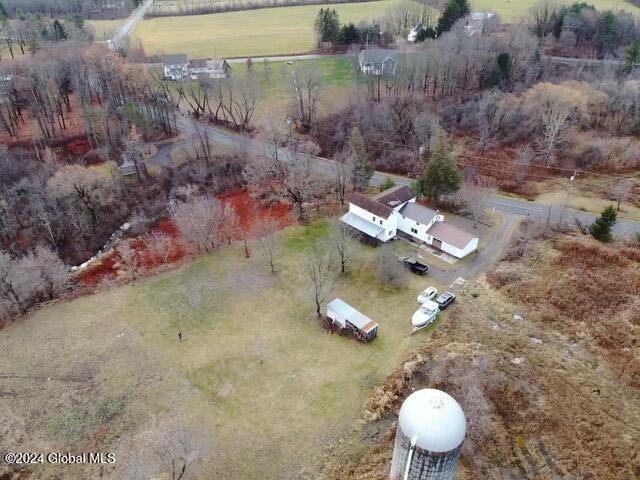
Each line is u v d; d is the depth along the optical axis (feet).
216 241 225.76
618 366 155.53
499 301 185.06
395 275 193.88
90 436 141.90
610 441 134.51
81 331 178.29
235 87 345.31
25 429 144.36
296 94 354.13
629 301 178.09
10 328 181.27
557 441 135.95
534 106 301.43
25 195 250.16
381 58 370.32
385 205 221.66
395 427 140.67
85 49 357.20
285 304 188.75
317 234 230.48
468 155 293.64
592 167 275.59
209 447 136.36
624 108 305.73
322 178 271.08
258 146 286.25
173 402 150.41
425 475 107.96
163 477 129.59
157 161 297.94
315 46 460.14
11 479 131.54
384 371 158.61
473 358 160.15
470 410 143.43
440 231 215.31
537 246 210.59
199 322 180.96
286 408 147.43
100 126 306.14
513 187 261.65
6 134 310.45
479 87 358.84
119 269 221.25
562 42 408.46
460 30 378.32
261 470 131.03
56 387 156.97
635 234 212.43
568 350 163.12
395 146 304.50
